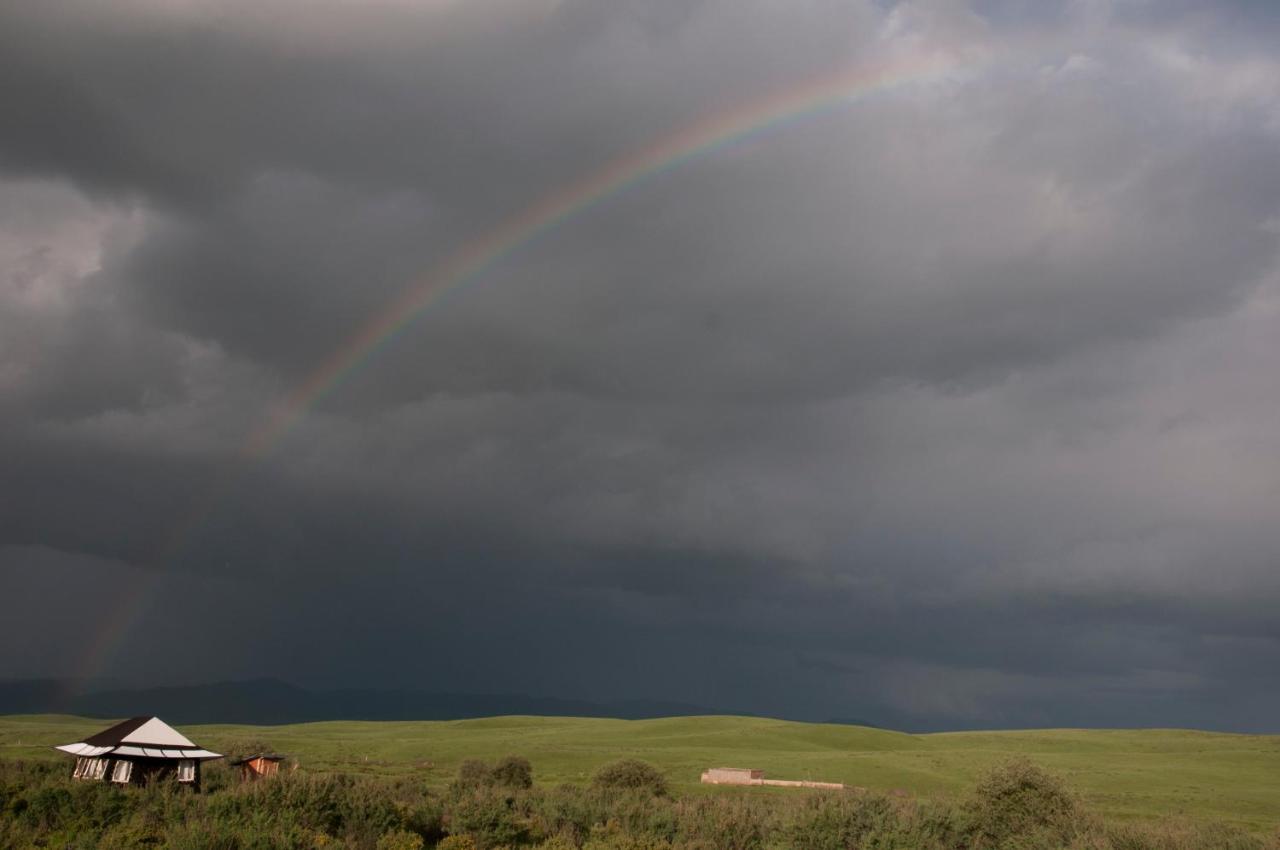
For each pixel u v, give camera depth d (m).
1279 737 167.00
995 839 33.09
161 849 23.70
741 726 184.75
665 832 34.03
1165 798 84.31
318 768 82.06
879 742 158.75
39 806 30.73
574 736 166.50
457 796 41.84
